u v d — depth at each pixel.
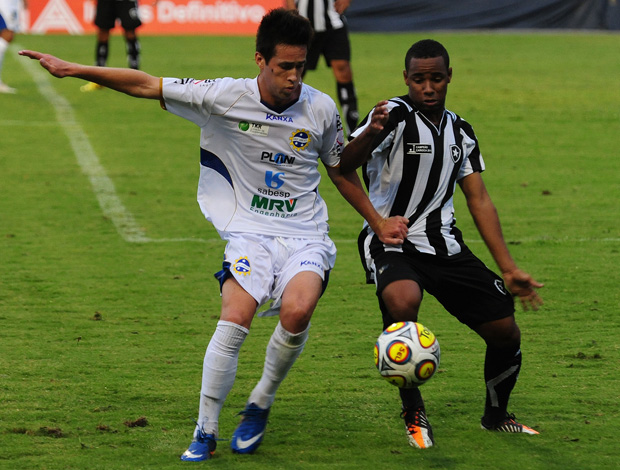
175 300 22.50
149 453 13.75
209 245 27.77
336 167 14.74
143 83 14.23
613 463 13.48
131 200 33.03
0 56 53.84
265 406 13.90
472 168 15.02
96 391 16.44
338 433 14.74
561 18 93.44
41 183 35.22
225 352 13.56
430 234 14.67
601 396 16.31
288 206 14.66
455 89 57.84
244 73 59.62
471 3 91.88
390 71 64.25
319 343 19.47
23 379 16.98
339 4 39.72
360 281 24.45
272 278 14.17
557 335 19.98
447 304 14.88
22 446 13.89
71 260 25.84
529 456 13.74
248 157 14.42
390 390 16.77
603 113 51.09
